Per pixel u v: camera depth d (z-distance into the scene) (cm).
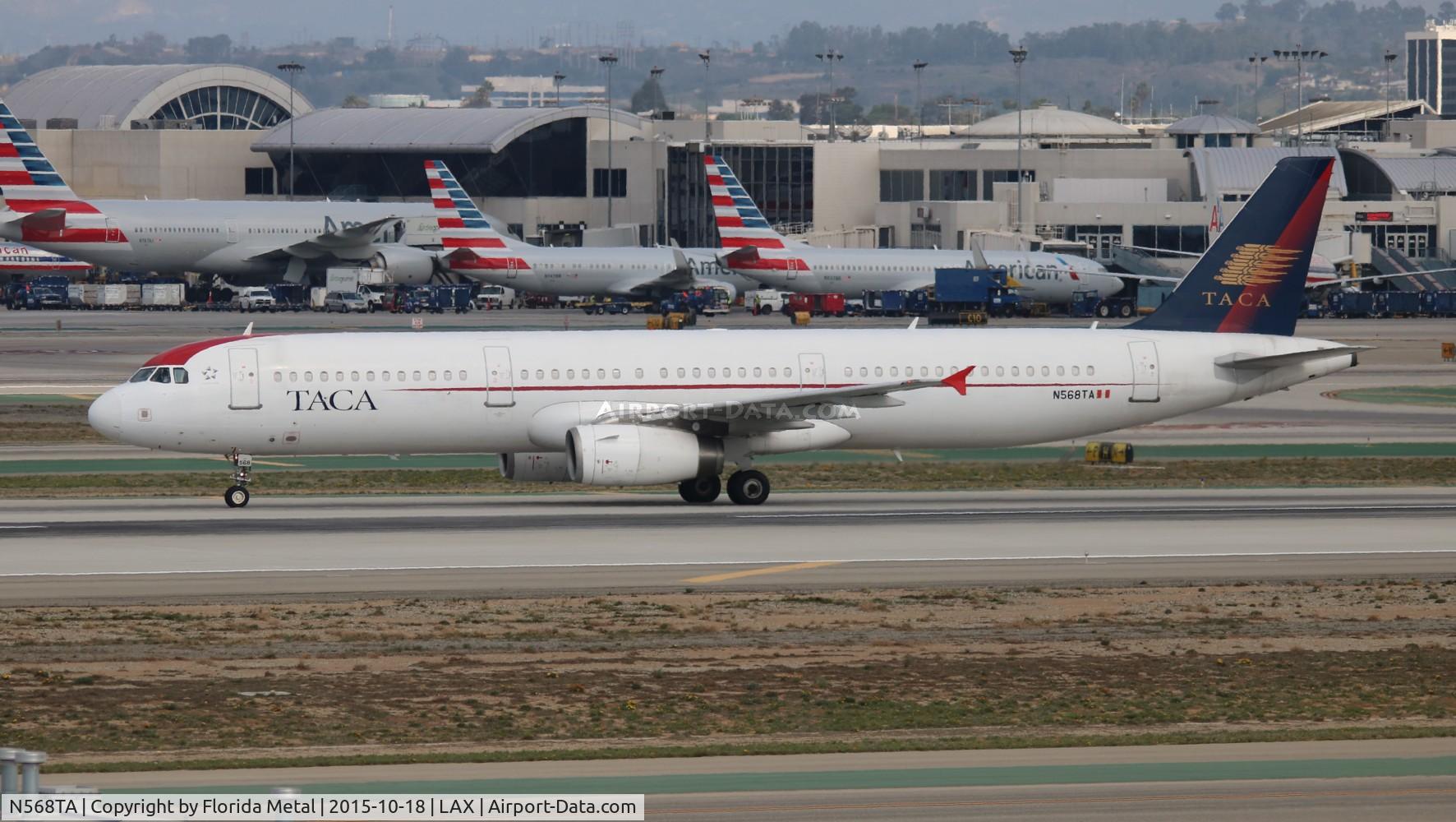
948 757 9194
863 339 19912
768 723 10075
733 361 19362
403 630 12275
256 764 8981
